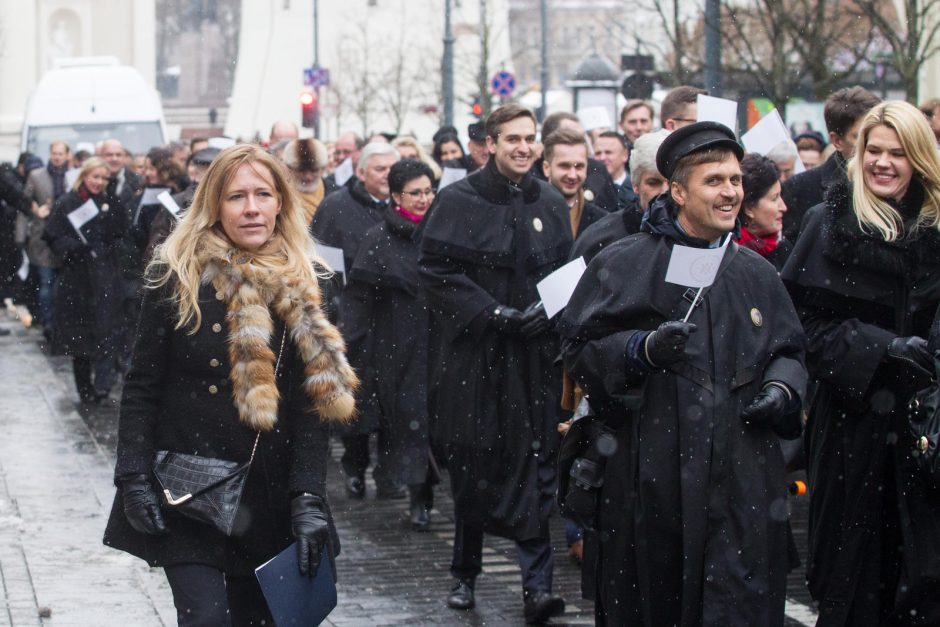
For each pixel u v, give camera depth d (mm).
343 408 5879
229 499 5762
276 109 63969
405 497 12352
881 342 6598
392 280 11484
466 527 8680
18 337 23328
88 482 12164
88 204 16266
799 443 7078
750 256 6086
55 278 21406
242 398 5777
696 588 5777
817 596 6973
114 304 16547
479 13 57406
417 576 9625
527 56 121438
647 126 14711
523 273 8609
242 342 5785
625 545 5984
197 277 5855
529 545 8453
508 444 8445
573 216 9805
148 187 16516
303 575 5727
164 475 5812
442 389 8586
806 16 22391
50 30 68188
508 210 8648
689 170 5930
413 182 11609
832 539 6887
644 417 5902
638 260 6059
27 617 8312
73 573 9320
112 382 16672
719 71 19547
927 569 6480
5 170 21219
